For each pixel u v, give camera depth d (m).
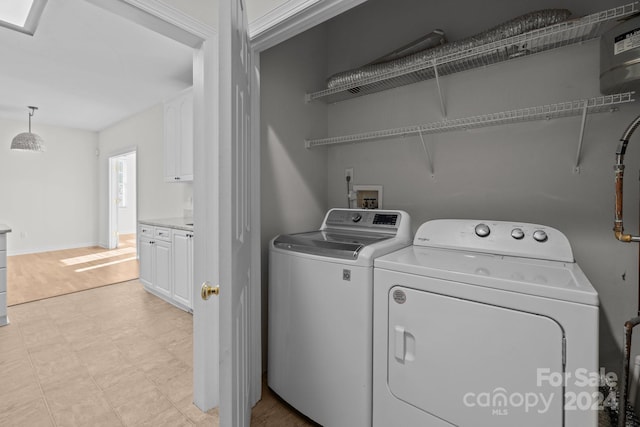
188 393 1.75
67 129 6.10
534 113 1.44
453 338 1.04
